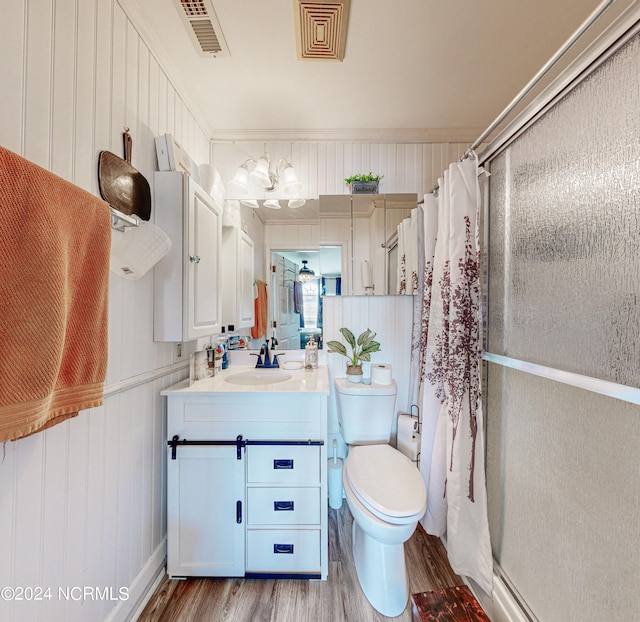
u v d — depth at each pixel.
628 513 0.72
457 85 1.48
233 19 1.12
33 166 0.60
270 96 1.55
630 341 0.70
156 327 1.25
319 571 1.28
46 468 0.79
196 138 1.66
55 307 0.62
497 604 1.11
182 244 1.24
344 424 1.67
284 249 1.88
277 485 1.29
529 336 1.06
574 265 0.86
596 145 0.79
